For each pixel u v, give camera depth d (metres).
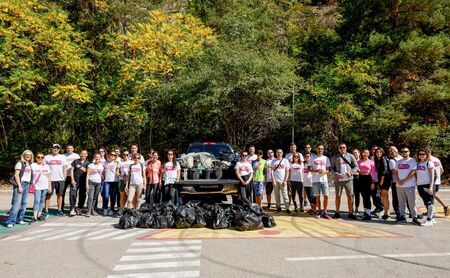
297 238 7.49
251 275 5.14
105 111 21.17
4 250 6.66
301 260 5.88
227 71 19.03
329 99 20.27
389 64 19.86
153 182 10.44
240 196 10.14
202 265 5.63
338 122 21.00
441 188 18.78
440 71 20.48
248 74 18.80
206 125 22.03
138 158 10.43
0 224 9.20
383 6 21.22
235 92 19.19
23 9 19.30
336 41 23.28
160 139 24.08
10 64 18.52
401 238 7.48
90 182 10.41
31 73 18.56
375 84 21.03
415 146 20.75
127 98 21.78
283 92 18.95
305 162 11.34
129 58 22.95
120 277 5.10
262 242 7.15
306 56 24.03
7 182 20.67
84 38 22.09
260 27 28.05
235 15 25.80
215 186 10.05
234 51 19.80
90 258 6.08
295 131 22.75
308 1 35.22
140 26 21.81
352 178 9.87
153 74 21.22
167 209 8.88
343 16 23.98
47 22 20.17
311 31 24.95
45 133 22.50
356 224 9.05
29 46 18.94
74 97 19.31
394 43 20.17
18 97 18.81
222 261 5.84
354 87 20.62
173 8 31.36
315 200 10.60
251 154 11.78
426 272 5.26
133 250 6.59
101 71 22.67
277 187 10.88
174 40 21.91
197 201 10.00
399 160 9.36
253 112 20.30
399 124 19.28
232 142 21.33
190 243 7.09
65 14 21.19
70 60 19.53
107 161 11.28
